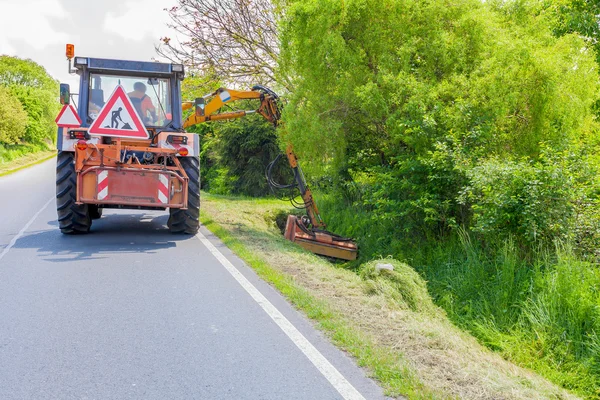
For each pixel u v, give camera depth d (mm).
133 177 8727
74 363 3947
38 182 24750
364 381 3717
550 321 6270
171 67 9812
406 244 11133
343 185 15359
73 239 9086
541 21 11555
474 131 9664
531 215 7477
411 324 5223
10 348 4203
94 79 9727
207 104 12312
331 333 4691
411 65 11180
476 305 7527
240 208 15367
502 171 7902
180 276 6625
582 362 5660
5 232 9828
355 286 6820
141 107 9844
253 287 6195
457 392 3672
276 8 14672
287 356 4145
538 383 4508
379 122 12055
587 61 10961
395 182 10836
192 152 9531
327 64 11398
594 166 7703
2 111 52500
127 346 4301
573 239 7340
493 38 10672
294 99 11664
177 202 8977
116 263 7238
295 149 11656
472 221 9398
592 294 6340
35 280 6246
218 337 4535
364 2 11125
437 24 10992
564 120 10336
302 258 8430
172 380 3689
